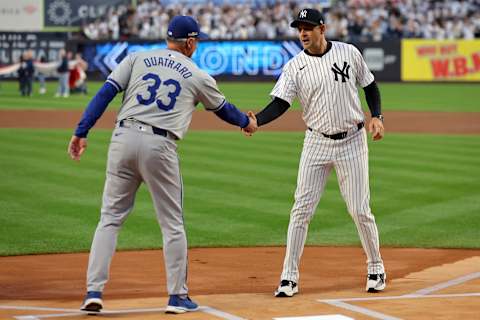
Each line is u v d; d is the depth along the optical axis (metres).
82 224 29.52
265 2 111.94
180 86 17.88
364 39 105.06
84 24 113.88
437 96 88.88
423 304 18.62
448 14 109.06
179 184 18.11
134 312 17.98
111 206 18.02
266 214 31.27
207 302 18.97
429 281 21.41
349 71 19.69
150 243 26.95
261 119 19.73
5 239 27.25
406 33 108.12
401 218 30.84
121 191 17.98
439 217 31.03
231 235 28.06
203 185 36.62
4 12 114.62
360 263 24.17
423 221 30.38
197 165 41.78
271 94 20.03
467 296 19.45
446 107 77.38
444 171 41.16
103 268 17.70
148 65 17.97
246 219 30.47
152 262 24.31
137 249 26.17
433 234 28.33
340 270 23.17
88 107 17.77
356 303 18.78
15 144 49.69
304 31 19.62
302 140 53.03
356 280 21.75
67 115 68.75
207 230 28.75
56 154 45.59
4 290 20.61
